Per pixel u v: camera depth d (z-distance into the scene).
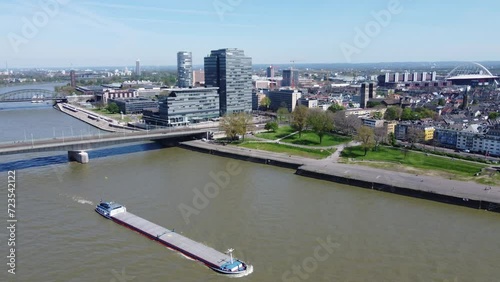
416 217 128.50
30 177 173.38
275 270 93.25
